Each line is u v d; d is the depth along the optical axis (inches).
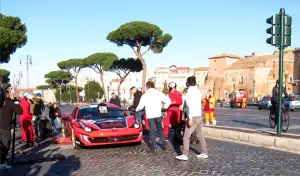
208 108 577.9
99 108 414.0
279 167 258.5
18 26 1192.8
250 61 2768.2
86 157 323.6
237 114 940.6
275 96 481.7
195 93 293.3
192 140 375.9
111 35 1605.6
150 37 1593.3
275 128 503.8
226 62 3002.0
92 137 358.3
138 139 378.0
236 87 2785.4
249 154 310.8
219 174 241.9
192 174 244.1
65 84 3503.9
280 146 342.3
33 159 319.0
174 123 399.5
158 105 343.9
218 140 405.7
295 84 2385.6
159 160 297.3
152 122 341.1
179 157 293.9
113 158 313.9
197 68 3575.3
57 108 585.3
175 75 3774.6
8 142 282.4
